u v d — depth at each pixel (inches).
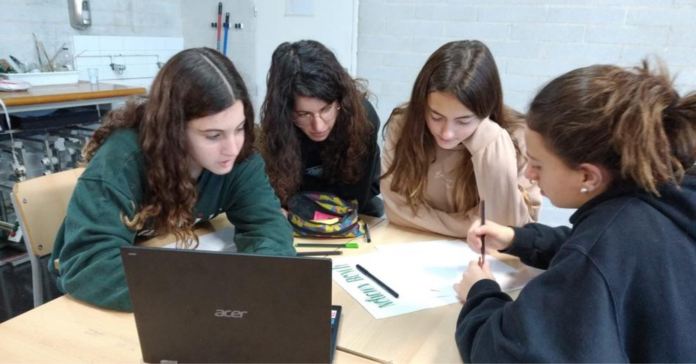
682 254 24.0
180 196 39.1
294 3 120.2
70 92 88.1
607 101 23.8
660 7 88.2
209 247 44.9
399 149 51.9
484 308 30.3
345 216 48.7
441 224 49.4
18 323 31.7
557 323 23.7
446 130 45.5
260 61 130.6
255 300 25.4
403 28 110.0
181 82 34.9
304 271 24.4
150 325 26.7
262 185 47.2
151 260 24.8
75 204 36.6
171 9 134.3
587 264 23.6
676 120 24.0
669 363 24.2
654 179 24.1
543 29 97.2
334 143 60.7
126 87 100.0
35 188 47.8
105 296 33.2
